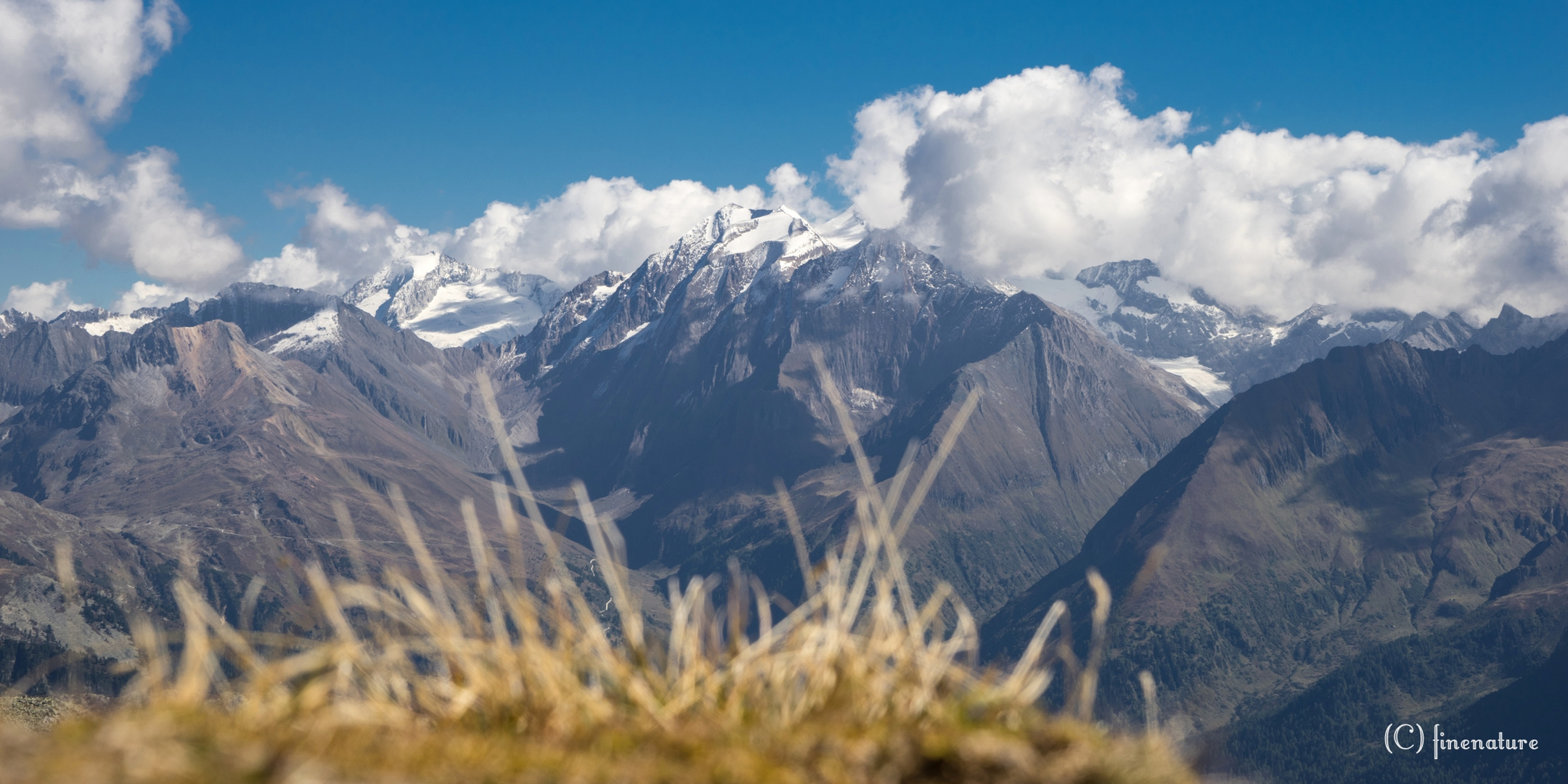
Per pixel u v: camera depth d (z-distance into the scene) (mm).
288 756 2158
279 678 2516
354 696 2598
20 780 1966
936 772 2459
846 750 2537
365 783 2137
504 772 2307
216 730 2293
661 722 2723
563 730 2703
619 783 2307
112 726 2207
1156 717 2727
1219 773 2459
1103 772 2465
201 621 2510
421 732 2582
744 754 2520
